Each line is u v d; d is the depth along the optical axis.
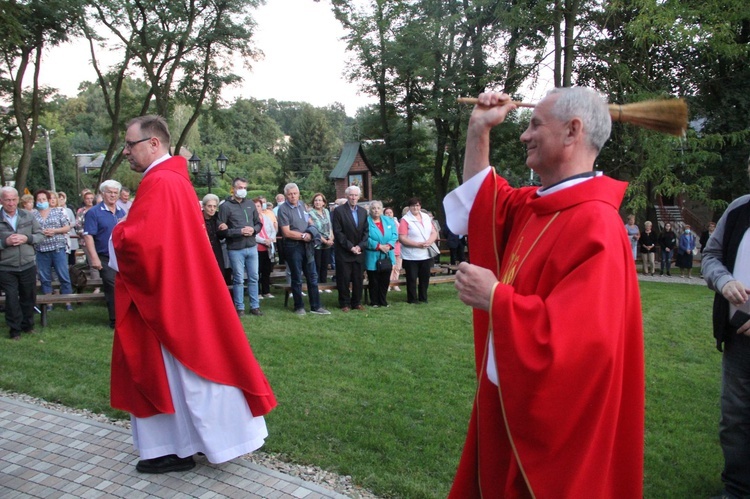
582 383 1.61
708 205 15.73
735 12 14.60
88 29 21.08
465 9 18.66
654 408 4.77
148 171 3.39
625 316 1.80
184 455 3.40
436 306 9.19
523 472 1.69
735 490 3.23
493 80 17.52
